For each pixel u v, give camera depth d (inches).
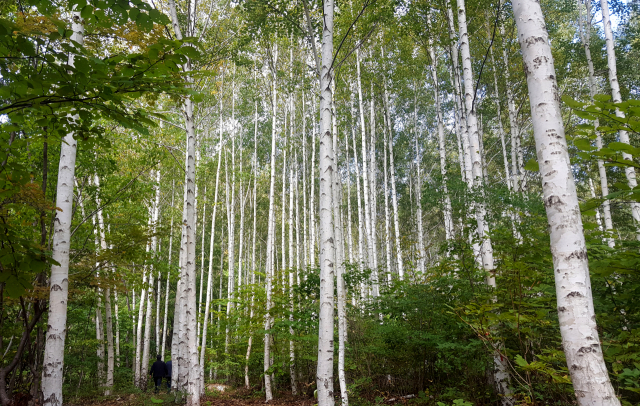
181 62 98.9
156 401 333.4
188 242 316.2
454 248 283.0
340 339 279.4
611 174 534.9
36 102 95.0
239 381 535.8
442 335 249.0
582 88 625.0
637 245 148.9
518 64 567.8
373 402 285.0
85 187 345.7
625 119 96.1
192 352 296.2
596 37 549.0
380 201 948.0
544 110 89.7
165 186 715.4
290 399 375.6
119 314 728.3
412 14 427.8
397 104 856.9
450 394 235.9
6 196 112.3
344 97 562.9
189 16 365.4
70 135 213.6
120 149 442.0
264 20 309.1
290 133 738.8
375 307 344.5
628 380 119.0
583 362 75.9
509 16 538.0
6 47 88.3
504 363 191.6
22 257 96.0
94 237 374.3
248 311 434.6
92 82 93.1
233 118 738.8
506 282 192.9
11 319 270.5
